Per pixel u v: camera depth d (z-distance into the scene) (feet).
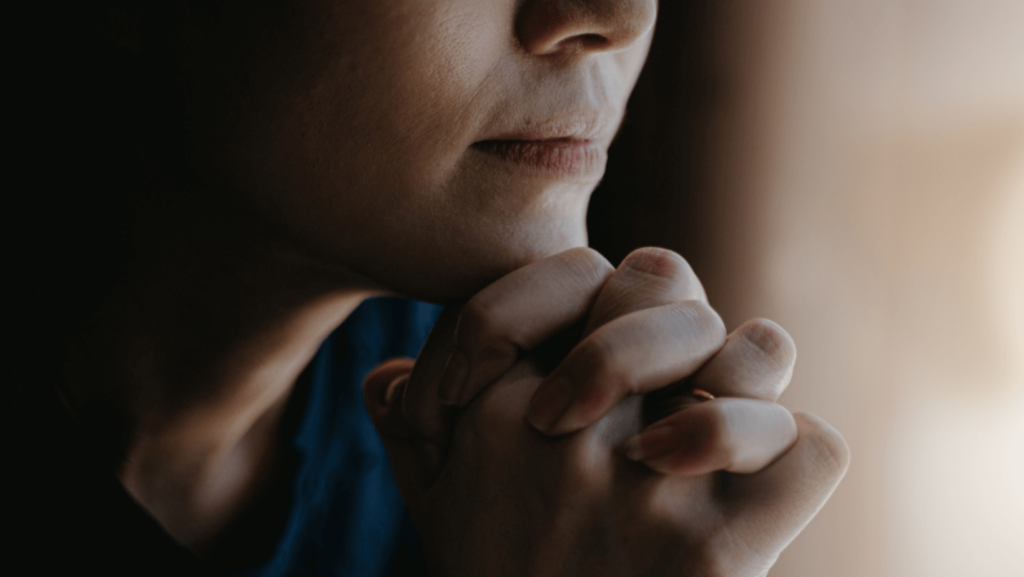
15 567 1.52
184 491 1.71
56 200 1.59
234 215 1.50
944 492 2.90
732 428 1.38
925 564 2.92
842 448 1.44
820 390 3.09
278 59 1.39
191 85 1.44
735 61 3.21
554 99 1.39
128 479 1.65
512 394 1.45
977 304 2.83
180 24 1.44
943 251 2.87
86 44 1.51
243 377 1.63
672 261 1.48
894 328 2.97
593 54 1.41
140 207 1.56
